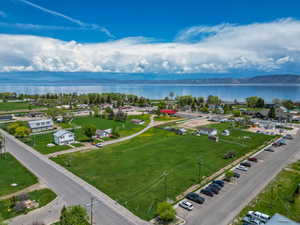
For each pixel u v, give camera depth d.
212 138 85.50
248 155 67.19
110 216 36.41
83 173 53.50
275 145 76.56
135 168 56.94
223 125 114.44
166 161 61.94
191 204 38.78
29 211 37.44
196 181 49.47
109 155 67.06
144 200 41.53
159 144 79.19
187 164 59.62
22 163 59.56
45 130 101.38
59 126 110.12
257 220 34.44
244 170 55.31
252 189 45.72
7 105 195.38
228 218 36.06
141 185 47.56
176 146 76.50
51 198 41.56
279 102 186.75
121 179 50.44
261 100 184.12
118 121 125.88
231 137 88.94
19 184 47.31
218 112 158.75
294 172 54.12
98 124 116.06
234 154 65.75
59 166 57.88
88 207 38.94
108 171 54.94
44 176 51.50
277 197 42.50
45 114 143.00
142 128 108.62
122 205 39.81
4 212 37.09
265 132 97.38
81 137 88.88
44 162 60.53
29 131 89.19
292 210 38.38
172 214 33.84
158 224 34.53
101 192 44.41
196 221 35.31
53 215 36.47
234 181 49.50
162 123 121.56
